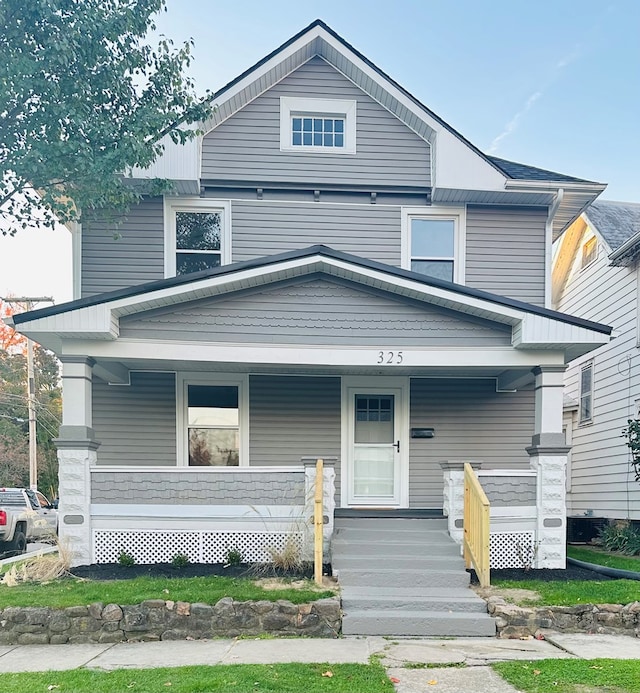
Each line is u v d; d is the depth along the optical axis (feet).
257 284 26.35
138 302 24.81
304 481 25.79
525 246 34.17
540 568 25.84
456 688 14.34
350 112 33.71
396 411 33.17
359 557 23.95
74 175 26.61
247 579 22.84
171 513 25.57
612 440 43.98
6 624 19.22
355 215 33.47
